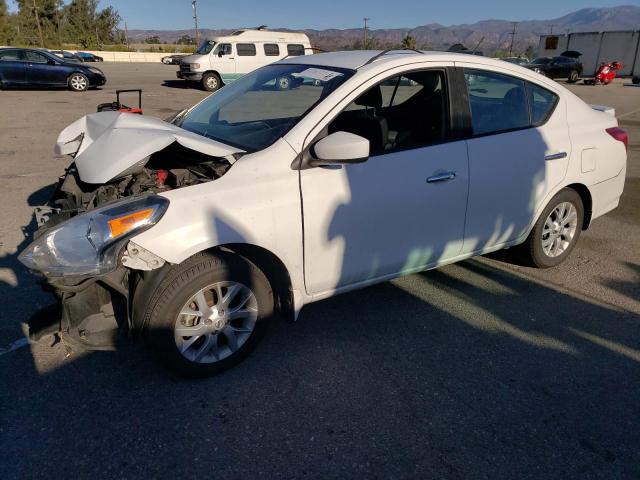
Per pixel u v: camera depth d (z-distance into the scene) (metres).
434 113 3.32
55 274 2.36
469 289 3.92
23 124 11.01
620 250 4.79
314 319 3.45
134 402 2.64
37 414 2.53
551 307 3.69
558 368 3.00
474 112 3.41
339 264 2.99
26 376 2.81
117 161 2.63
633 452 2.40
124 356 3.00
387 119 3.37
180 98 16.75
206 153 2.66
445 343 3.21
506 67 3.61
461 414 2.61
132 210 2.39
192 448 2.36
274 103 3.13
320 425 2.52
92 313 2.58
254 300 2.85
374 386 2.80
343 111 2.93
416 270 3.37
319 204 2.80
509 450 2.39
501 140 3.50
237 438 2.42
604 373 2.96
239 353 2.89
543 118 3.80
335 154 2.61
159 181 2.79
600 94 23.91
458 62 3.36
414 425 2.53
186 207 2.49
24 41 70.94
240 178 2.65
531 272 4.24
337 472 2.25
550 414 2.62
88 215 2.41
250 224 2.62
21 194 6.02
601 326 3.46
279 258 2.77
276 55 20.48
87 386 2.74
